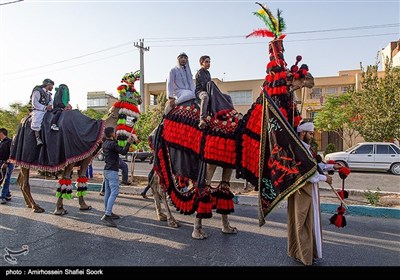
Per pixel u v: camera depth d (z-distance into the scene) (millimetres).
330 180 4645
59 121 7293
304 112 34125
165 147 6402
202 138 5590
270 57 4961
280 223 6695
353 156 18359
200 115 5590
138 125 13961
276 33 4926
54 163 7141
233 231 5945
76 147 7129
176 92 6379
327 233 6023
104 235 5852
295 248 4695
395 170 17578
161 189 6750
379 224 6652
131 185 10922
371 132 22562
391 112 21562
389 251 5094
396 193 9516
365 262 4641
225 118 5527
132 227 6379
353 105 25297
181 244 5367
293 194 4633
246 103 34656
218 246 5266
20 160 7441
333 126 29562
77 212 7590
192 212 5844
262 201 4746
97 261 4652
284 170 4484
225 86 35281
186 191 6121
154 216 7262
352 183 13805
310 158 4320
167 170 6320
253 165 5082
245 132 5227
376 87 23250
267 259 4723
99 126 7395
